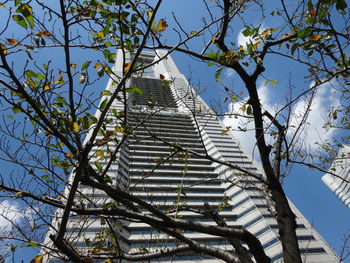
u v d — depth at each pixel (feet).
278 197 17.16
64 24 11.98
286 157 19.88
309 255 156.04
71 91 12.63
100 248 20.61
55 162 16.52
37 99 13.67
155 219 14.44
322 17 13.99
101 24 14.37
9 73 11.16
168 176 183.62
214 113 21.83
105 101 14.16
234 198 198.70
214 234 14.06
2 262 18.31
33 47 12.82
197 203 184.34
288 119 18.69
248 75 18.35
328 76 17.04
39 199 15.46
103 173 14.90
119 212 14.70
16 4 11.23
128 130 15.49
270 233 166.50
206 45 17.63
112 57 14.46
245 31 18.17
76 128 12.76
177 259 116.88
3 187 15.33
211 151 225.97
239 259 13.84
